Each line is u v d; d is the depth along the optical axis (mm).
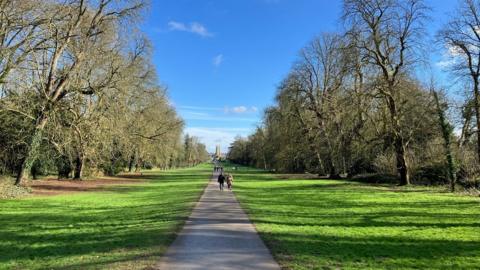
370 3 36875
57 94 30859
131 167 82188
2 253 10570
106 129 37594
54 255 10219
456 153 34844
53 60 30219
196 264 8867
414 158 39469
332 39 57062
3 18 25750
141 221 16094
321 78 58344
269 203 23641
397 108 37844
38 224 15727
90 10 32219
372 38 37344
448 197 27047
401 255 10234
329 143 54094
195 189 36031
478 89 34312
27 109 28984
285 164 70812
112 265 8875
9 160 34844
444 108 36344
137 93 50844
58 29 28750
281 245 11000
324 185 41188
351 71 38625
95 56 33281
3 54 25750
